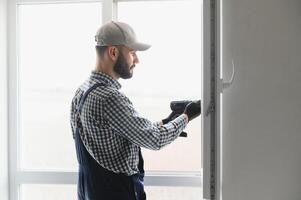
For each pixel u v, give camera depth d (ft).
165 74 6.02
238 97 5.35
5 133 6.16
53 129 6.32
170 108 5.42
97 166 4.37
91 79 4.51
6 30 6.15
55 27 6.26
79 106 4.48
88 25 6.17
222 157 5.39
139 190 4.57
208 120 4.01
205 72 3.99
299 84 5.26
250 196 5.39
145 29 6.04
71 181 6.17
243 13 5.29
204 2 3.95
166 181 5.96
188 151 6.01
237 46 5.32
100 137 4.23
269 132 5.32
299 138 5.29
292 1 5.23
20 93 6.34
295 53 5.25
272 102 5.31
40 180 6.24
